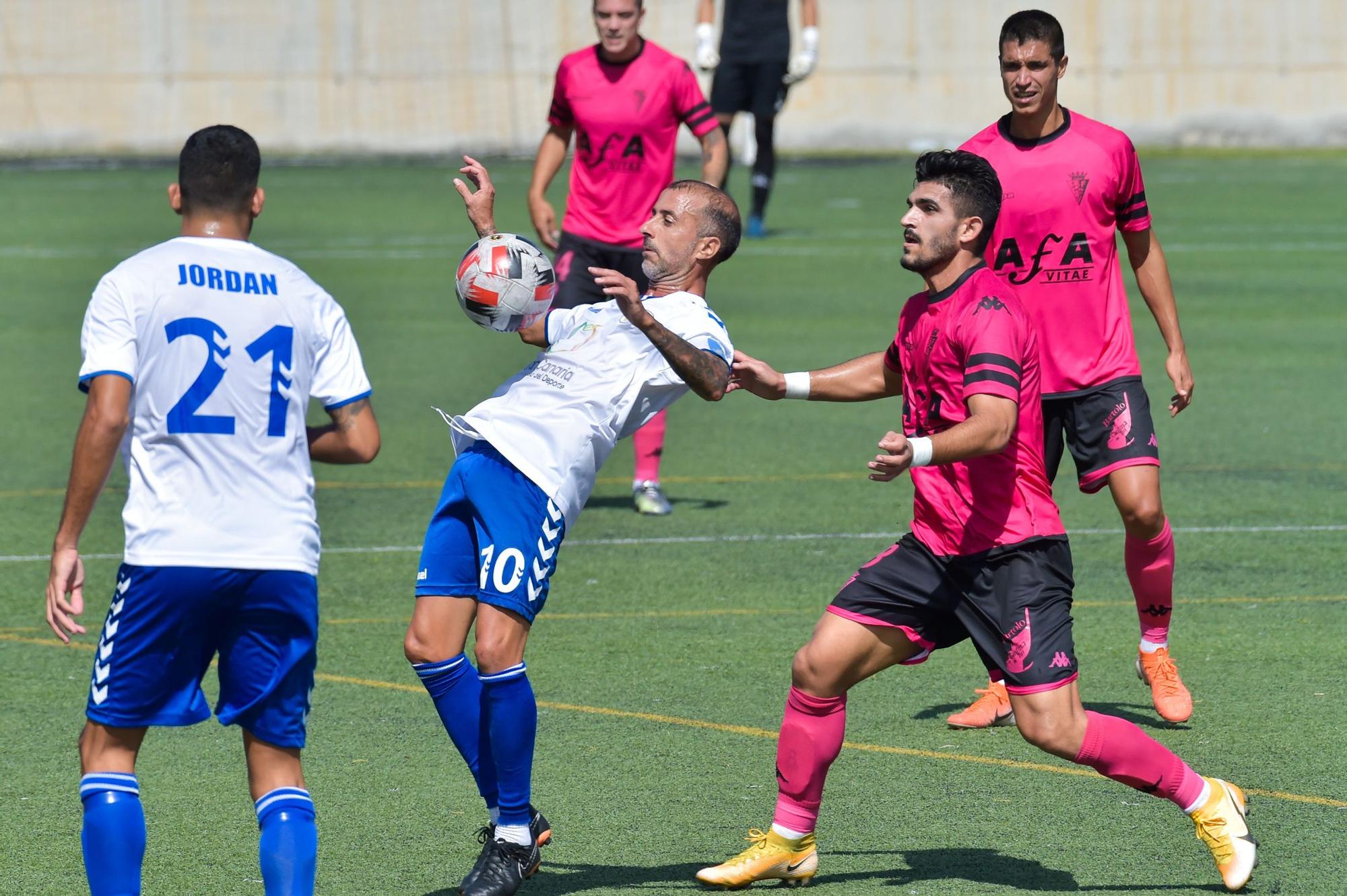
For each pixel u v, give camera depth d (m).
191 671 11.41
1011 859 13.52
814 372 14.32
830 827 14.30
